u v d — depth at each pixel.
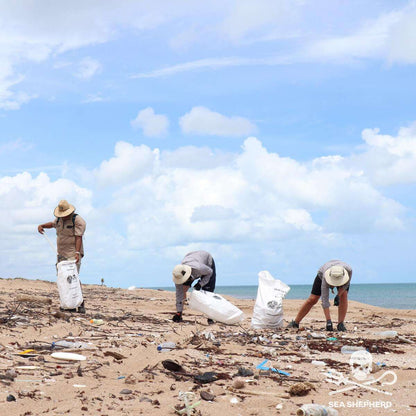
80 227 8.80
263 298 8.69
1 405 3.17
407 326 9.70
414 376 4.86
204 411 3.39
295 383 4.26
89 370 4.32
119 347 5.50
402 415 3.56
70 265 8.44
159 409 3.35
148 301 14.05
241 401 3.72
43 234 8.89
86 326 6.97
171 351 5.53
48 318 7.15
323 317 12.14
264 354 5.91
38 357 4.54
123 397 3.60
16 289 13.44
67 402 3.35
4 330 5.82
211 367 4.89
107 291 17.58
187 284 8.97
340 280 8.24
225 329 8.16
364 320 11.29
